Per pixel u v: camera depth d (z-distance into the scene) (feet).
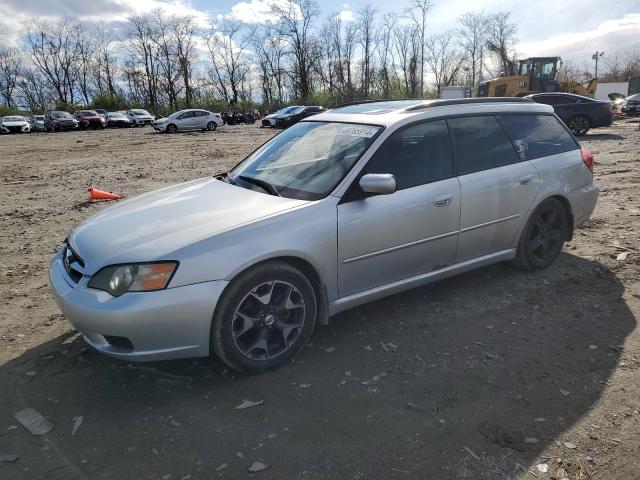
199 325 9.66
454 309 13.32
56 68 240.53
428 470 7.94
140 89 242.78
